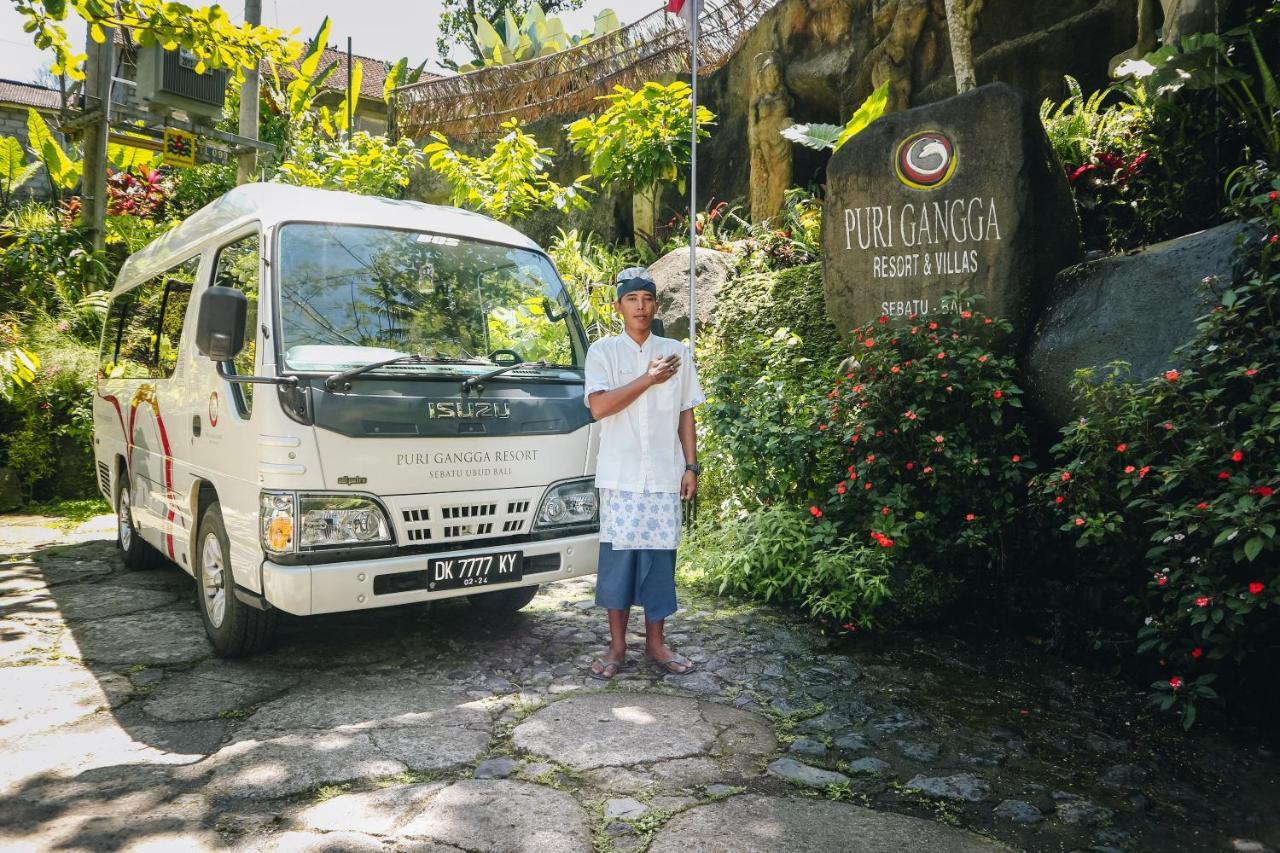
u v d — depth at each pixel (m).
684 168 11.41
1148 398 3.94
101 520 7.71
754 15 9.91
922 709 3.79
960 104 5.34
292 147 14.12
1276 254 3.97
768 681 4.06
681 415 4.15
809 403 5.49
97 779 3.03
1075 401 4.68
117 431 6.00
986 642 4.64
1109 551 4.40
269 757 3.20
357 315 4.05
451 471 3.89
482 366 4.20
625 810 2.89
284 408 3.63
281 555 3.61
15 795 2.92
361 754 3.23
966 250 5.35
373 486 3.72
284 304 3.90
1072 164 6.85
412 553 3.82
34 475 8.28
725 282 8.37
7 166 13.76
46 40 7.05
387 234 4.34
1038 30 9.27
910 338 5.07
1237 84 6.10
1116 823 2.92
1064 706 3.86
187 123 9.96
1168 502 3.97
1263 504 3.36
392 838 2.69
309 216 4.19
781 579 5.19
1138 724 3.69
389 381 3.84
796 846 2.71
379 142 12.13
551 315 4.59
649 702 3.79
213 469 4.20
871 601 4.71
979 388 4.76
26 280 9.58
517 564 4.01
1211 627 3.47
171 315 5.04
